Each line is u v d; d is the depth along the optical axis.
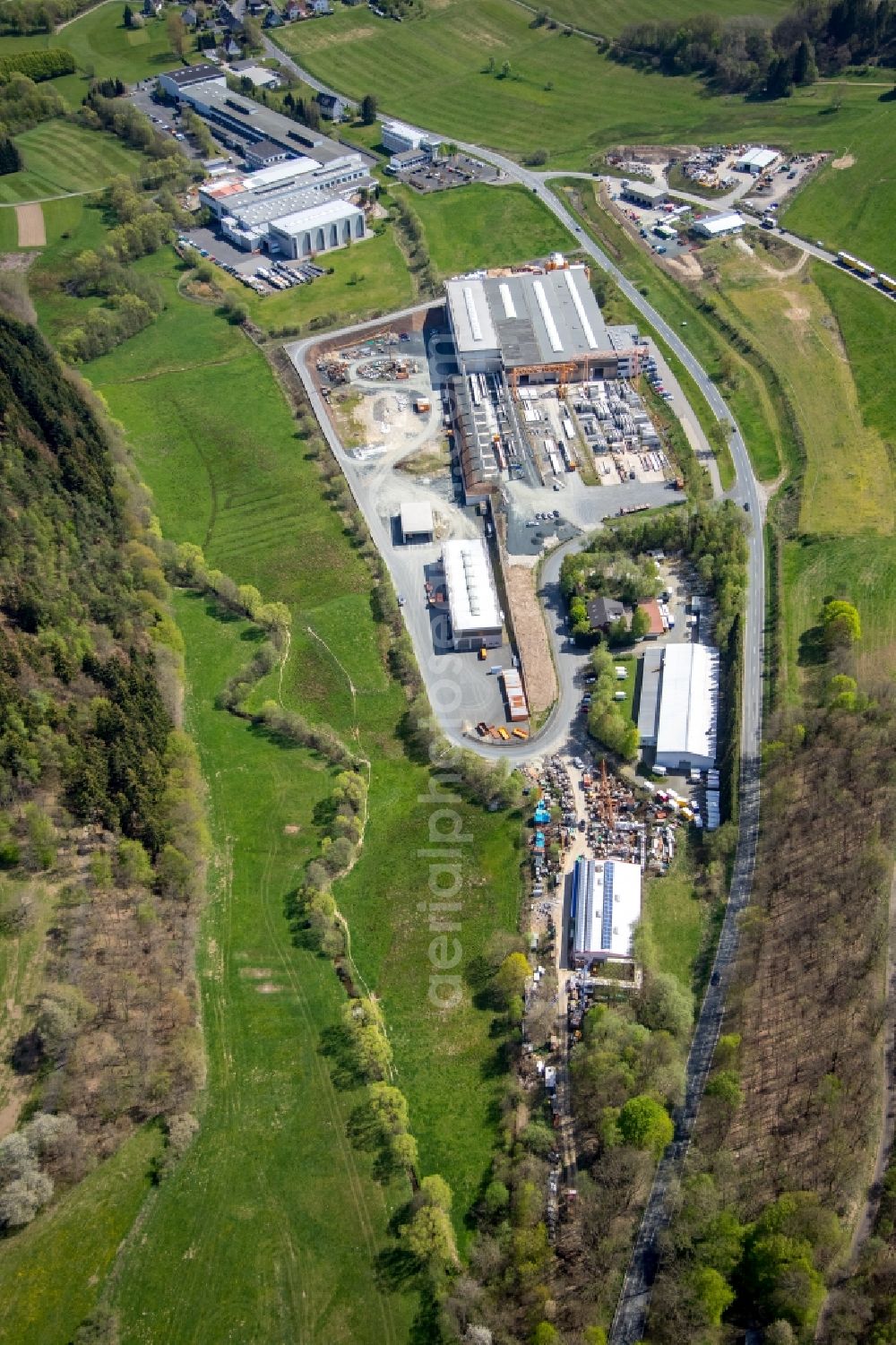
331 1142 159.38
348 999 178.25
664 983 170.88
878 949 172.75
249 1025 173.12
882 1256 138.88
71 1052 159.12
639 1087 159.38
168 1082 161.12
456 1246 148.62
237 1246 147.62
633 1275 144.38
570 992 178.12
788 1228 138.50
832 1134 151.38
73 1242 145.12
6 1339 136.62
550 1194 152.62
